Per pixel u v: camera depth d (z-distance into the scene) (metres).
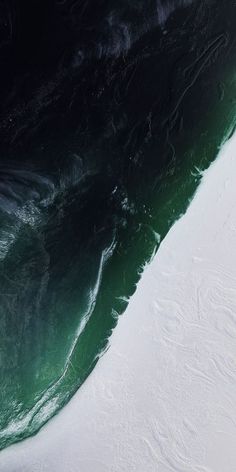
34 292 14.53
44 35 14.70
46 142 14.96
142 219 15.49
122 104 15.66
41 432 13.86
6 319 14.19
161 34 15.84
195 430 13.83
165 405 14.03
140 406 14.07
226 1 16.48
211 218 15.33
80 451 13.73
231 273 14.89
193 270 14.99
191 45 16.17
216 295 14.74
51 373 14.27
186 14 16.02
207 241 15.16
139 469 13.61
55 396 14.16
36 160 14.84
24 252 14.66
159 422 13.91
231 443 13.70
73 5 14.88
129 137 15.72
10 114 14.55
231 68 16.38
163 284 14.96
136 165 15.71
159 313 14.76
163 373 14.28
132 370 14.35
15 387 14.02
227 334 14.47
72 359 14.42
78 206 15.25
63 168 15.04
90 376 14.32
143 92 15.84
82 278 14.93
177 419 13.92
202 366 14.29
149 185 15.69
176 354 14.41
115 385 14.24
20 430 13.84
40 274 14.67
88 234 15.22
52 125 15.02
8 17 14.38
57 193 15.02
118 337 14.63
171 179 15.71
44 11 14.69
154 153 15.82
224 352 14.36
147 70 15.84
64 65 14.84
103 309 14.83
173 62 16.03
